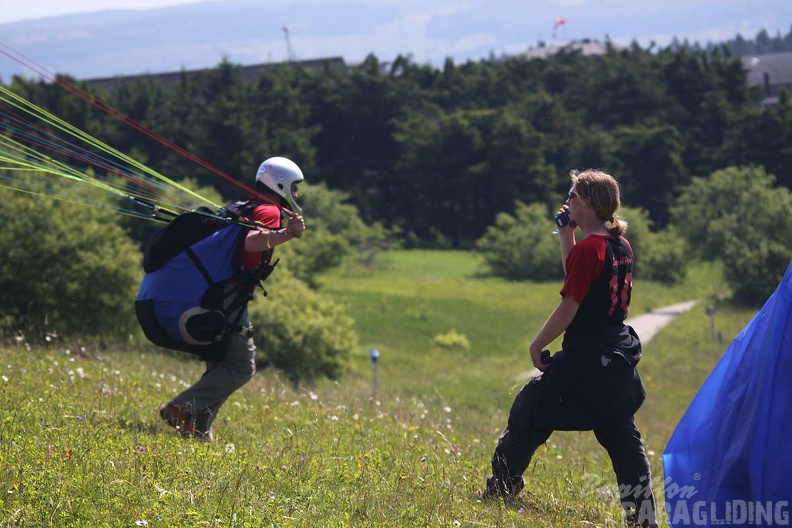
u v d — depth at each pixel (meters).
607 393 8.91
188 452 9.66
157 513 7.57
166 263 10.68
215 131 164.38
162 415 11.19
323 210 134.75
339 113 194.62
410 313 88.69
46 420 10.48
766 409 7.95
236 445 10.98
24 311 41.09
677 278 120.50
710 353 72.56
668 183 183.88
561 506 9.86
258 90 191.12
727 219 109.56
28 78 147.75
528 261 129.62
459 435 15.88
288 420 13.66
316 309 51.31
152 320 10.62
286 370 48.69
